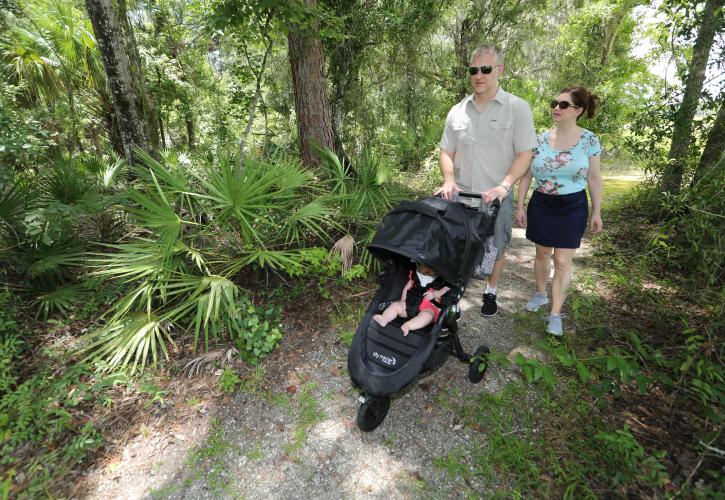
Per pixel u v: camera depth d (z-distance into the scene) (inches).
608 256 213.3
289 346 147.1
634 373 96.1
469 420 115.0
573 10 564.7
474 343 146.7
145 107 236.5
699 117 253.1
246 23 239.6
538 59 620.1
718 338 119.5
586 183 137.8
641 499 88.7
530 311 166.6
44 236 154.6
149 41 398.3
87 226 195.9
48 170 205.3
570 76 521.3
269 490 98.6
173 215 151.6
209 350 142.9
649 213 260.7
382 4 371.2
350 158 341.4
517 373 131.3
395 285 118.2
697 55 235.6
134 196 146.2
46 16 319.0
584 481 93.4
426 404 121.0
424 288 114.3
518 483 95.7
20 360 136.9
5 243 170.7
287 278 184.9
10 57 322.7
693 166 243.1
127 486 100.1
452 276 102.5
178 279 149.6
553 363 133.1
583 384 123.4
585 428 108.2
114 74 205.8
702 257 148.1
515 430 110.7
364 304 170.4
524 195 148.6
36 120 218.5
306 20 231.5
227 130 472.7
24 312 156.7
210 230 189.6
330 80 381.1
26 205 168.7
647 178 298.2
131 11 375.2
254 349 140.4
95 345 135.8
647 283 179.0
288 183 183.3
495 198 122.0
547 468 98.8
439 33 510.3
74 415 118.1
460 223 106.7
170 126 511.5
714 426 102.4
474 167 138.7
